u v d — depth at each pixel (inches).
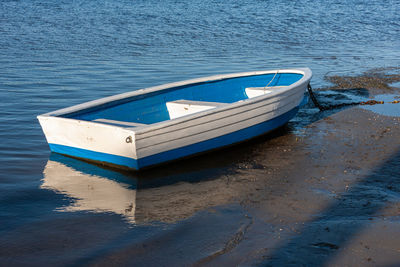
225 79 332.5
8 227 171.9
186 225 173.8
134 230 170.2
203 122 244.5
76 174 229.5
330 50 688.4
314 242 157.8
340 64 569.3
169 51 648.4
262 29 893.2
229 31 856.3
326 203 191.6
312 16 1100.5
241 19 1021.2
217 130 255.1
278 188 209.6
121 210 188.7
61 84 440.8
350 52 671.1
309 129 308.7
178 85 303.4
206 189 210.7
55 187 212.7
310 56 630.5
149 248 156.6
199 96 318.7
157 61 572.1
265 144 280.5
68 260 148.6
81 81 455.8
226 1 1422.2
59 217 181.5
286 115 304.5
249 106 265.6
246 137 278.4
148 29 852.6
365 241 157.6
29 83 440.5
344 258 146.9
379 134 292.4
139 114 281.4
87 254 152.6
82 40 718.5
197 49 669.9
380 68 542.0
